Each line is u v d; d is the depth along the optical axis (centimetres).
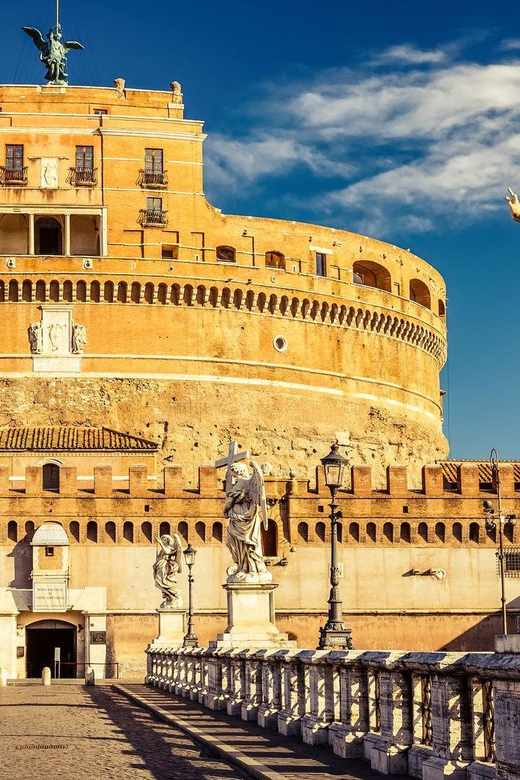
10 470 9662
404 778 1769
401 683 1823
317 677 2305
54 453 9750
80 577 8931
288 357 11194
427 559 9306
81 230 11006
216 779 1930
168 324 10775
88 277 10606
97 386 10544
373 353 11806
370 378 11725
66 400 10481
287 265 11281
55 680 7938
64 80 11688
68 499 9012
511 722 1334
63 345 10575
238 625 3447
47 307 10600
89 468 9819
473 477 9450
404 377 12162
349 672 2067
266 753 2180
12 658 8775
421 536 9338
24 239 11000
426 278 12712
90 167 10769
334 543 3319
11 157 10706
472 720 1563
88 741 2628
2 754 2328
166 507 9094
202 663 3878
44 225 11081
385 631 9175
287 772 1883
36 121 10756
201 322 10869
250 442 10838
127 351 10644
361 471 9369
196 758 2264
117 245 10706
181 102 11081
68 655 9006
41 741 2634
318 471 9344
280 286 11156
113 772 2030
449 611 9244
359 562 9238
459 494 9406
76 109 10869
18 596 8844
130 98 10981
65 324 10606
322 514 9231
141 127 10844
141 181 10806
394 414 11881
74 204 10675
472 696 1564
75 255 10669
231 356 10925
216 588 9044
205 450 10644
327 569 9181
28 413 10425
